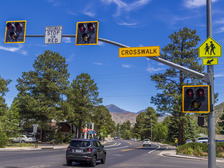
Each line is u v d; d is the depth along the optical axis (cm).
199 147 3080
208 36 1078
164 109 4388
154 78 4572
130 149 4159
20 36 1282
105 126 10681
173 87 4434
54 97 5306
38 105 4888
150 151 3762
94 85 5875
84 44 1212
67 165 1585
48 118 5062
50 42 1251
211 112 1012
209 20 1085
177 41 4703
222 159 2591
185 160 2400
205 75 1050
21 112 5081
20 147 3503
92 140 1669
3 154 2247
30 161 1717
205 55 1073
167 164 1883
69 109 5194
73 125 6719
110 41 1200
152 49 1138
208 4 1100
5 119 3666
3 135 3372
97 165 1673
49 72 5156
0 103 3944
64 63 5512
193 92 1023
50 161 1780
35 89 5222
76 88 5847
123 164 1766
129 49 1169
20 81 5200
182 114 4391
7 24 1288
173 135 7150
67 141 5831
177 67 1122
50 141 5341
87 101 5778
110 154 2786
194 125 7175
